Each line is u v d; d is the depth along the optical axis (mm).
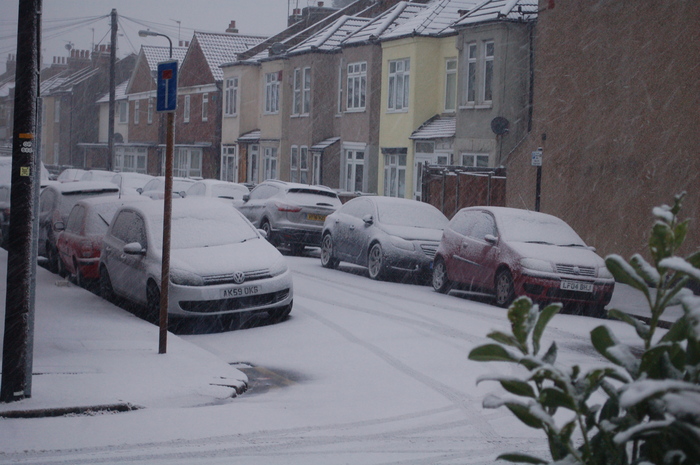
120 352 9578
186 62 58719
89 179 33188
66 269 16016
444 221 18828
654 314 2107
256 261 12227
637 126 18516
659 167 17922
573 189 20297
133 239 12953
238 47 57750
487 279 15078
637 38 18516
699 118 16984
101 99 76562
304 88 41750
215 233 12836
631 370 1992
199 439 6730
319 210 23047
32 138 7477
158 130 65000
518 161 22172
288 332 11727
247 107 49781
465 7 34250
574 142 20281
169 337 10555
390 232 17812
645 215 18250
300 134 42094
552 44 20984
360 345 10883
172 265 11773
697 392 1743
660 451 1960
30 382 7625
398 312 13531
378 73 35688
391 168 34531
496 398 2051
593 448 2082
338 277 18281
